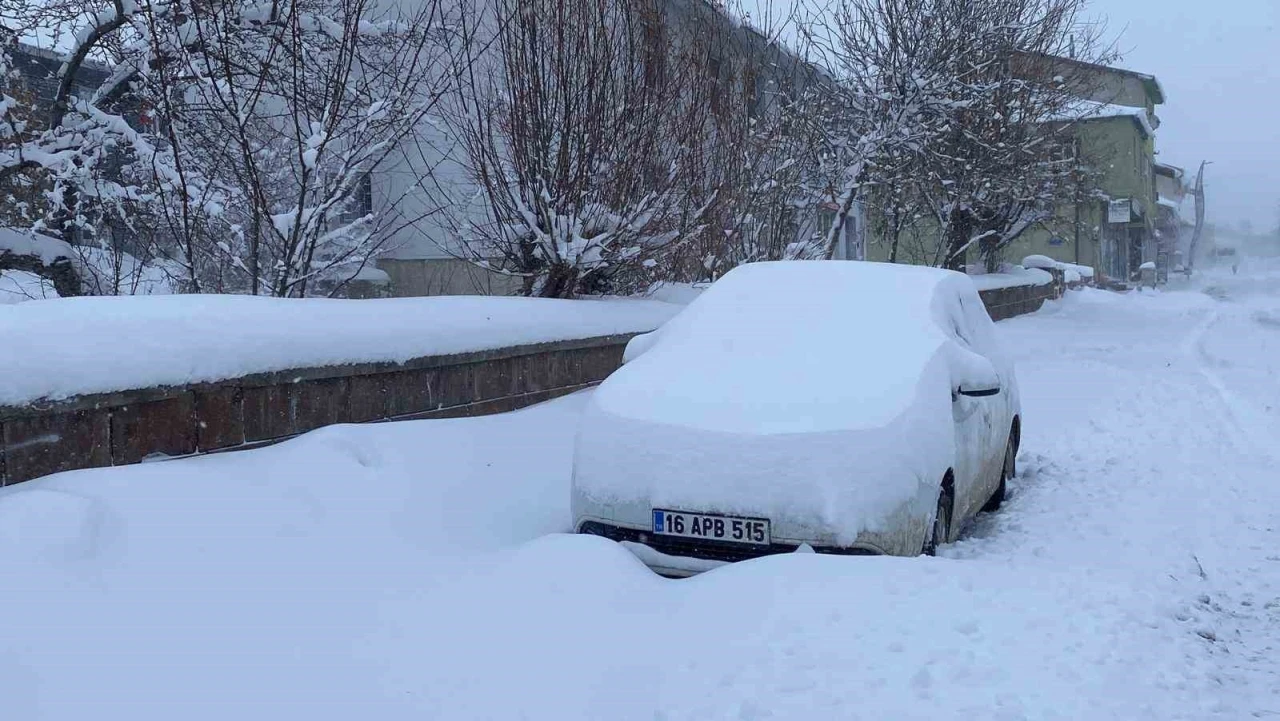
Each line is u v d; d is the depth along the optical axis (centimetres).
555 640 386
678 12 1159
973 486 581
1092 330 2050
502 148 1011
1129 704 327
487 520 546
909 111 1723
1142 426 939
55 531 386
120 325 493
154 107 830
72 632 349
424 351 682
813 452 455
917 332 569
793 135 1431
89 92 1329
